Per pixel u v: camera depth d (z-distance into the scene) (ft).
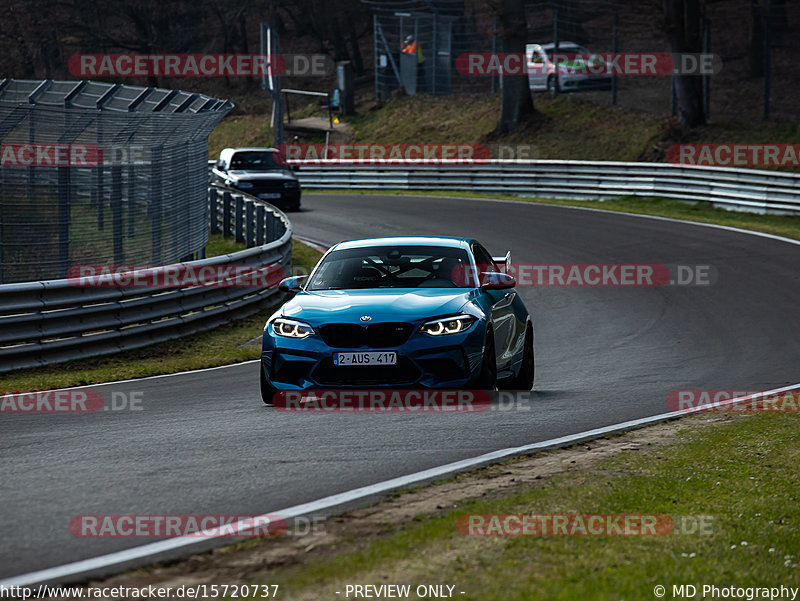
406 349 103.45
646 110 517.14
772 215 366.63
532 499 66.33
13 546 56.59
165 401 121.29
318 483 72.59
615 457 82.64
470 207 401.49
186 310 192.44
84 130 183.11
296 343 105.60
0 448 88.28
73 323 165.89
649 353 167.22
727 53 600.80
